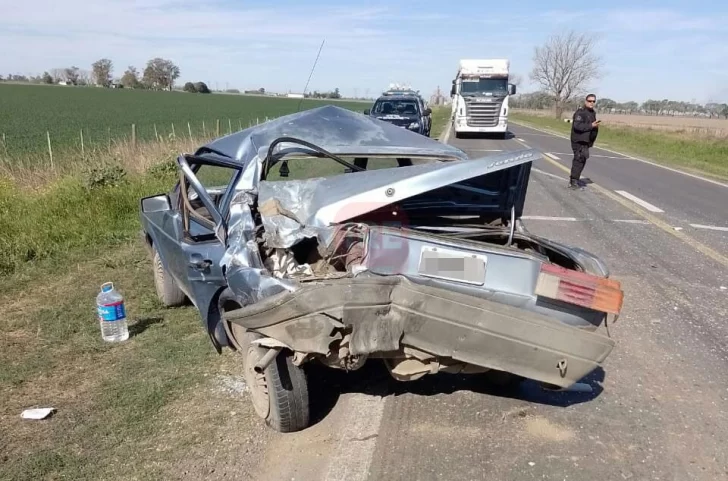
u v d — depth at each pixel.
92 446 3.61
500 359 3.45
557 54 82.69
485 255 3.66
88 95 89.19
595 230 9.48
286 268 3.81
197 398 4.16
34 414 3.89
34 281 6.54
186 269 4.65
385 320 3.25
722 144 28.72
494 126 30.81
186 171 4.69
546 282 3.55
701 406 4.25
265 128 4.83
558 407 4.21
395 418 4.01
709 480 3.43
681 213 11.14
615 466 3.54
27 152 18.77
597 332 3.77
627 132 37.91
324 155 4.45
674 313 5.97
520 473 3.44
